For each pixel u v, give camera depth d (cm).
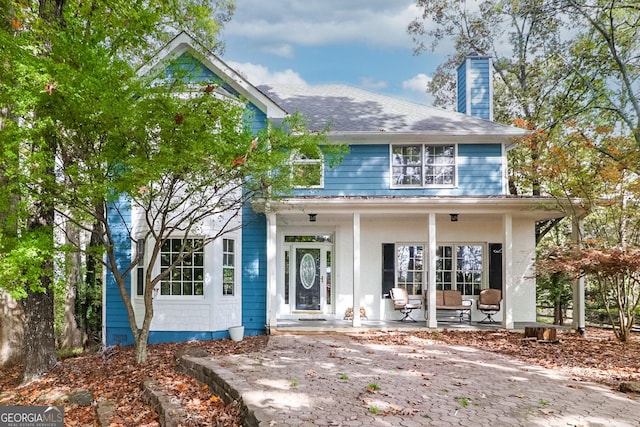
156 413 614
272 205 1145
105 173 743
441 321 1333
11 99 684
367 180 1364
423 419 475
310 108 1507
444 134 1333
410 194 1360
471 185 1367
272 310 1181
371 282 1389
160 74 763
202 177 830
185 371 783
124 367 880
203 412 566
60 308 1614
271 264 1191
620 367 790
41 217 837
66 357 1159
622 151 1180
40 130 698
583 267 1055
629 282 1128
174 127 691
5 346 1080
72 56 693
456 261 1388
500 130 1343
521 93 1980
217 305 1181
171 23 920
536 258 1366
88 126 703
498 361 811
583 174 1177
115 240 1218
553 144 1268
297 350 891
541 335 1042
